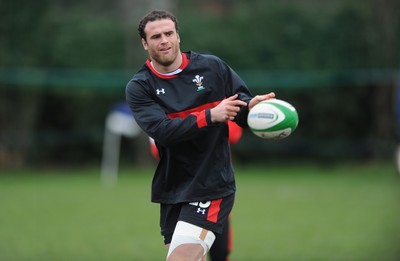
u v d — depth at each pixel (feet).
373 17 228.84
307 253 99.25
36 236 114.93
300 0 252.62
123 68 238.68
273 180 199.82
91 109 239.30
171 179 61.16
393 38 226.79
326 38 234.58
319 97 235.61
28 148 239.91
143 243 108.68
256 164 246.68
